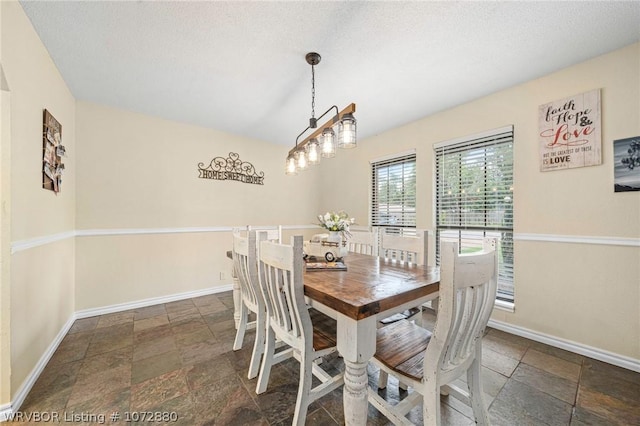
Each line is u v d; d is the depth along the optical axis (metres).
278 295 1.39
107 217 2.87
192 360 1.95
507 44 1.81
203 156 3.53
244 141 3.91
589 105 1.99
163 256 3.22
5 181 1.42
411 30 1.68
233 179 3.80
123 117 2.96
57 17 1.59
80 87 2.46
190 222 3.43
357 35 1.73
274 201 4.22
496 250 1.15
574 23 1.61
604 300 1.94
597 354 1.96
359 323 1.06
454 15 1.55
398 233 3.48
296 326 1.34
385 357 1.22
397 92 2.51
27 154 1.64
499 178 2.54
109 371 1.80
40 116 1.82
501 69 2.12
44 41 1.81
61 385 1.65
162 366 1.87
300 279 1.24
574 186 2.07
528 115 2.30
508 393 1.58
